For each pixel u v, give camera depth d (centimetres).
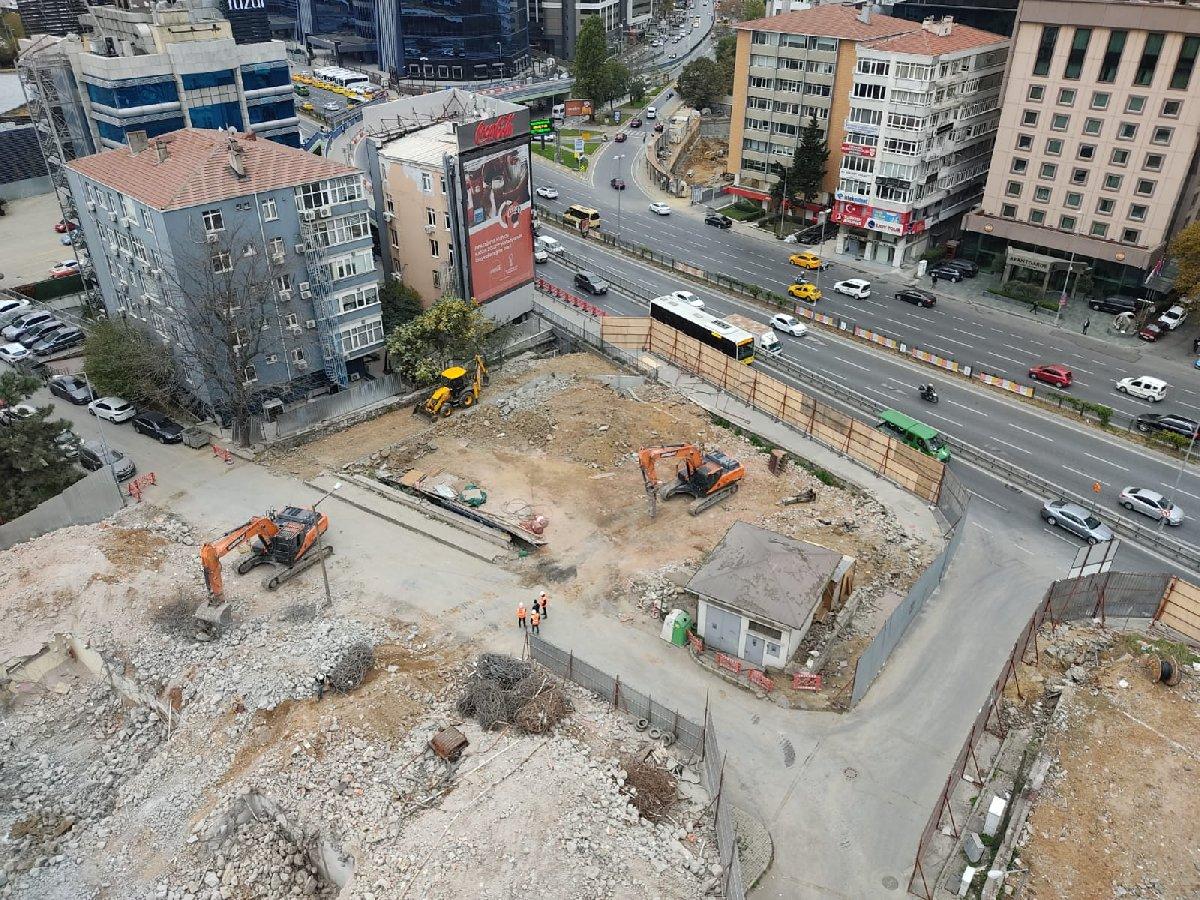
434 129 7694
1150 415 6625
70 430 6153
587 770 3528
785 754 3775
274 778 3541
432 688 4006
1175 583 4497
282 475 5816
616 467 5838
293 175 6034
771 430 6384
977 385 7225
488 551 5025
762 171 11256
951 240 10444
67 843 3528
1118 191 8275
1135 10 7631
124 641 4362
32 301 8531
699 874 3197
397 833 3281
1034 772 3650
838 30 9925
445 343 6731
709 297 8975
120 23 9006
